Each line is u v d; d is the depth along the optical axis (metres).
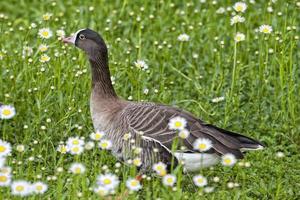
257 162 13.30
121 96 15.18
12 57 15.70
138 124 11.98
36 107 14.43
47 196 11.40
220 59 16.09
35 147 13.27
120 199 11.34
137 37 17.70
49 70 15.06
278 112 14.63
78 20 17.70
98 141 12.67
